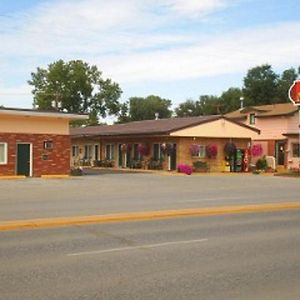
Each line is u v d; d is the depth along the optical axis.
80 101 83.06
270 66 88.38
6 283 7.37
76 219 13.28
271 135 52.12
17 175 33.06
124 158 49.56
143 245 10.19
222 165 45.19
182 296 6.87
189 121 45.31
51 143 34.47
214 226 12.75
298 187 27.73
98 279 7.63
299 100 39.88
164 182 30.62
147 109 109.06
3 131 32.47
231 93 99.44
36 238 10.79
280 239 11.11
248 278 7.81
